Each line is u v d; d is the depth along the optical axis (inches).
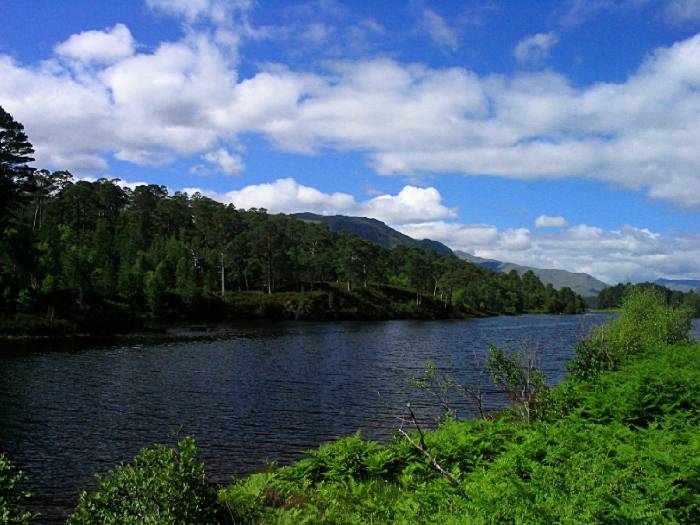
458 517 297.9
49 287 2657.5
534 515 273.1
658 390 634.8
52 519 520.7
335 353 2023.9
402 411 1018.1
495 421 637.3
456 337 2817.4
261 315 4077.3
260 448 782.5
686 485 325.7
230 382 1349.7
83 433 849.5
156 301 3437.5
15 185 2524.6
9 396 1114.7
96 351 1886.1
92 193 5231.3
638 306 1486.2
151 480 345.7
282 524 349.4
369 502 367.9
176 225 5841.5
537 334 3048.7
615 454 405.7
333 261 5398.6
